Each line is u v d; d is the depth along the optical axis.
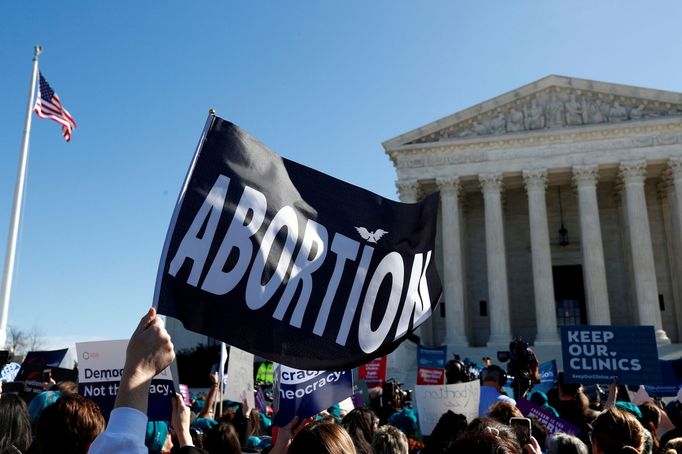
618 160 64.06
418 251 7.79
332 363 6.78
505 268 64.50
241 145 6.97
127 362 4.29
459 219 68.19
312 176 7.45
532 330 70.44
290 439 7.18
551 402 17.41
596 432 8.39
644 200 63.16
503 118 68.00
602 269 62.31
